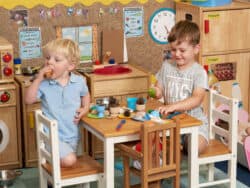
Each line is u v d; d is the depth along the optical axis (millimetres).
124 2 3480
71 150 2391
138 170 2383
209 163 2787
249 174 2967
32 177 2951
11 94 2971
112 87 3137
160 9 3586
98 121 2412
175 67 2676
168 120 2387
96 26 3445
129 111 2463
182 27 2588
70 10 3355
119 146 2385
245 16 3453
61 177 2281
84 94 2553
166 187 2773
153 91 2705
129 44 3568
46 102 2486
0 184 2828
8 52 2967
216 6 3387
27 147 3062
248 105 3637
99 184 2361
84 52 3449
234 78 3535
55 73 2455
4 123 3000
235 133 2594
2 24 3227
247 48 3514
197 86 2582
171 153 2318
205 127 2637
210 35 3387
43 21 3311
